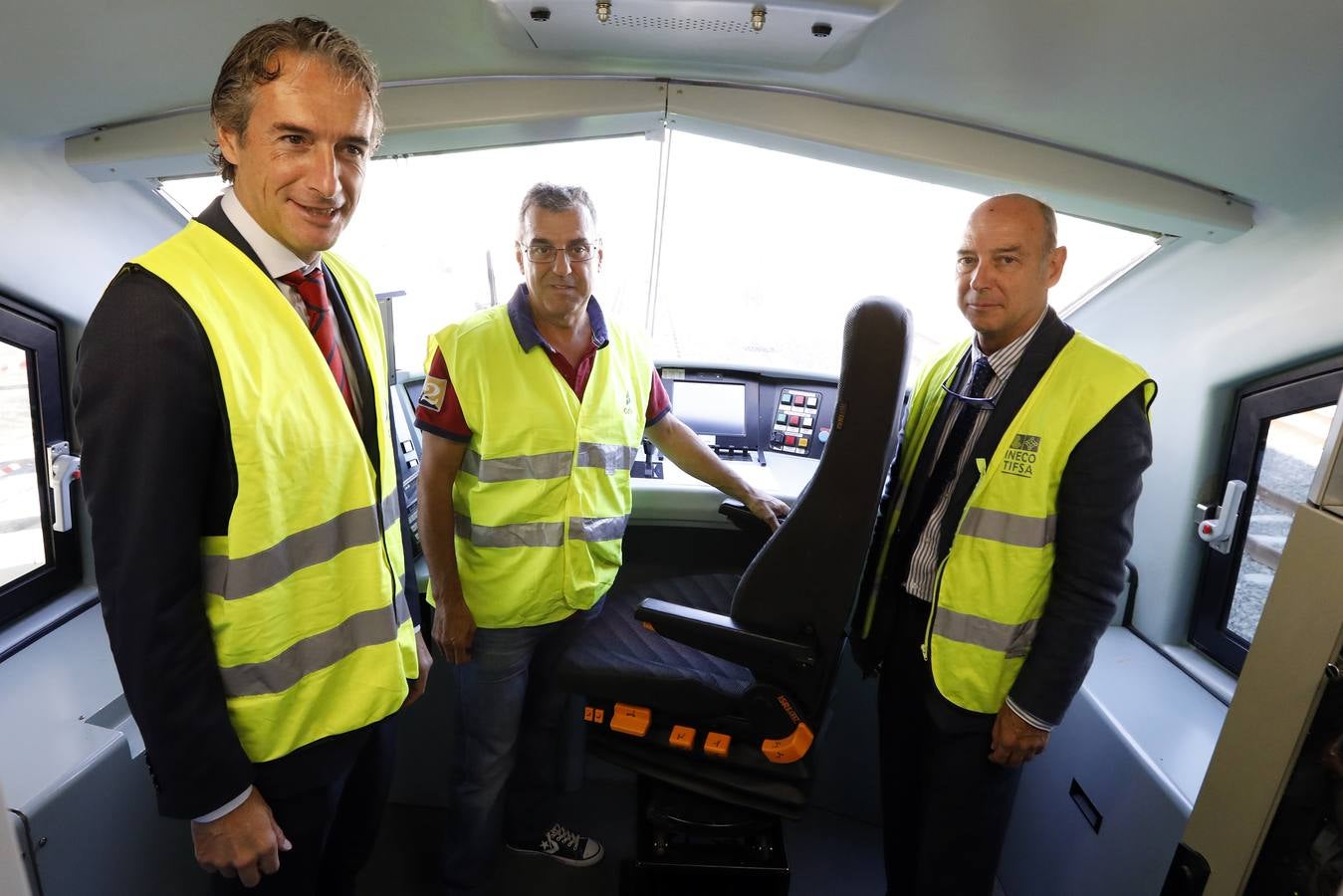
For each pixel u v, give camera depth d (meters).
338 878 1.46
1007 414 1.38
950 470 1.50
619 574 2.49
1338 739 0.74
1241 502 1.86
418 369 2.22
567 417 1.56
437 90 1.62
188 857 1.59
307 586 1.09
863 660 1.71
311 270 1.10
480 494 1.55
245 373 0.96
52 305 1.75
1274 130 1.28
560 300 1.50
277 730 1.09
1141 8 1.10
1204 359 1.90
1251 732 0.82
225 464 0.98
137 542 0.91
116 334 0.88
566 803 2.28
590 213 1.50
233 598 1.01
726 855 1.73
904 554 1.58
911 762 1.66
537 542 1.58
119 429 0.88
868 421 1.23
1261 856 0.81
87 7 1.12
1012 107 1.47
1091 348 1.37
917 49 1.36
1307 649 0.76
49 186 1.49
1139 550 2.16
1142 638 2.15
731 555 2.43
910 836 1.70
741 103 1.67
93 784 1.34
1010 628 1.40
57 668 1.62
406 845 2.10
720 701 1.46
